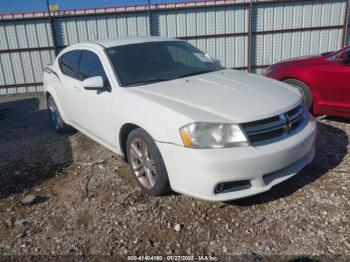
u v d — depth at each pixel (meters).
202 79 3.80
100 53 4.14
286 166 3.07
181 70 4.09
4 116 8.59
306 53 13.30
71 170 4.25
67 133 5.80
